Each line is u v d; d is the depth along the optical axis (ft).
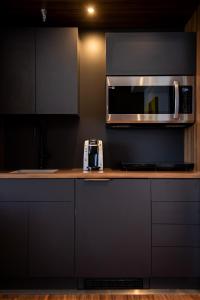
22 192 6.69
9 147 8.58
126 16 7.86
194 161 7.66
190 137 8.02
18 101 7.64
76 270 6.68
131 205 6.71
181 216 6.70
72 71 7.65
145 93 7.59
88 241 6.70
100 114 8.63
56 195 6.70
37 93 7.65
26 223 6.69
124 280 6.80
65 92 7.66
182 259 6.68
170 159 8.60
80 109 8.64
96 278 6.80
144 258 6.69
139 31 8.61
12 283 6.86
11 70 7.63
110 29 8.59
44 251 6.70
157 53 7.56
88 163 7.80
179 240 6.68
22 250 6.69
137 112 7.59
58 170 7.97
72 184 6.71
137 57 7.57
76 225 6.70
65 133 8.64
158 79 7.57
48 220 6.69
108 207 6.72
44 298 6.47
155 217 6.70
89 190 6.72
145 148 8.61
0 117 8.39
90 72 8.61
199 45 7.29
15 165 8.57
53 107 7.66
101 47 8.57
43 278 6.84
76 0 6.96
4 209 6.70
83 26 8.48
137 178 6.72
